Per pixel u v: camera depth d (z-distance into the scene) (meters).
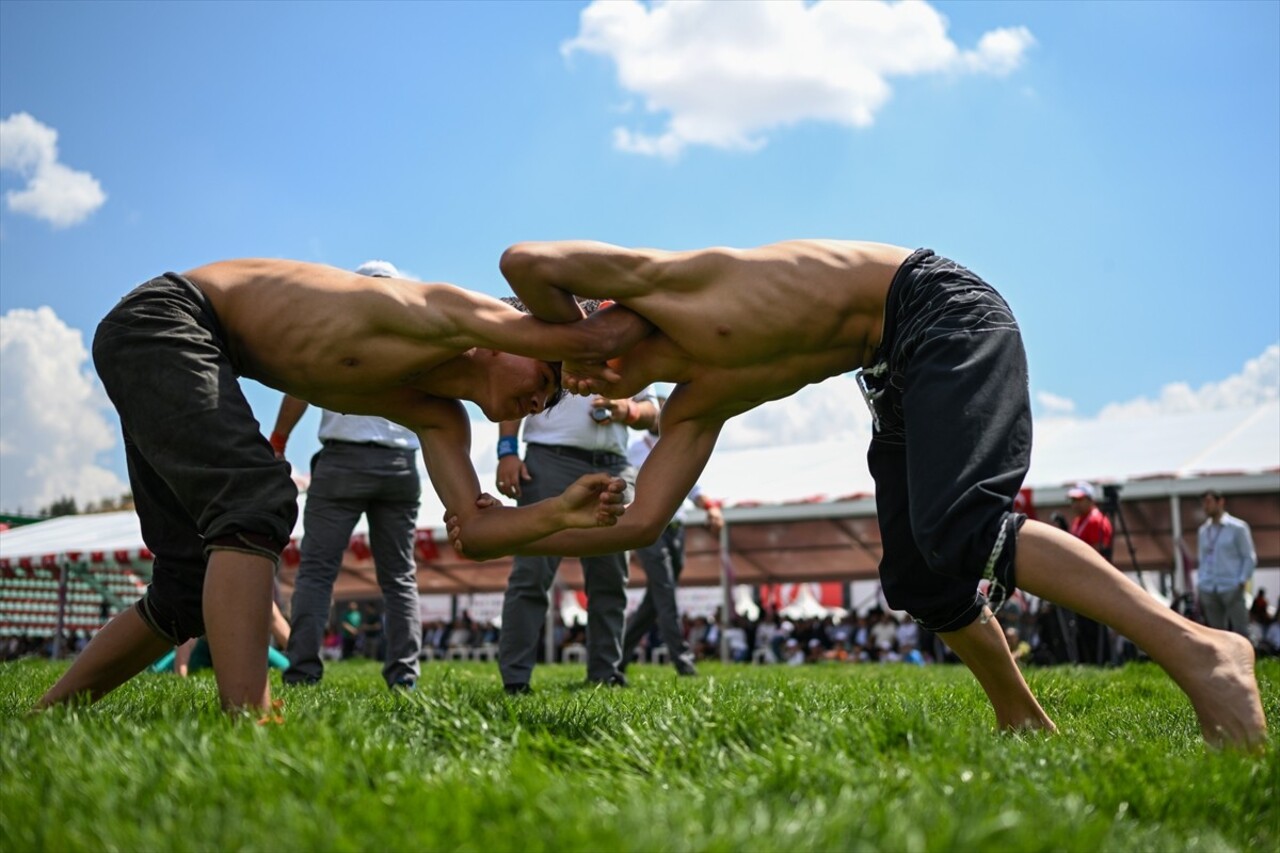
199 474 3.22
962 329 3.16
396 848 1.81
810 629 21.55
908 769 2.42
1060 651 13.45
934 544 2.99
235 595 3.19
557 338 3.38
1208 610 12.84
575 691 6.14
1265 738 2.91
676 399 3.67
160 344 3.32
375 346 3.44
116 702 3.74
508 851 1.80
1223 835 2.25
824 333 3.41
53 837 1.93
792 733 2.79
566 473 6.21
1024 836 1.93
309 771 2.27
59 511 65.25
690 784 2.34
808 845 1.83
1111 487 13.02
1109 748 2.87
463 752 2.63
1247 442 15.61
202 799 2.13
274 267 3.58
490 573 25.58
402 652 6.17
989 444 3.02
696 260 3.38
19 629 24.05
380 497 6.28
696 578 26.22
